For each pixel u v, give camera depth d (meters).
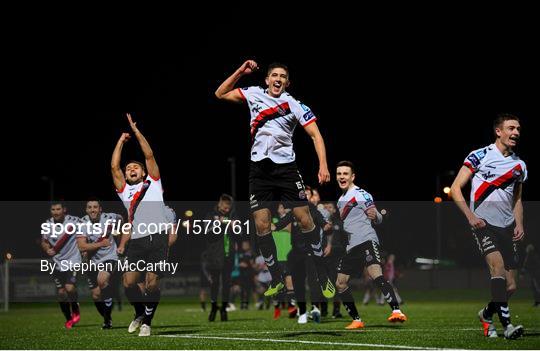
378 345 7.80
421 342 8.12
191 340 8.78
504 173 8.66
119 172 10.09
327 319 14.11
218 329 11.24
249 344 8.09
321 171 8.18
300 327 11.55
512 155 8.74
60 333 10.80
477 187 8.75
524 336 8.72
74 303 13.17
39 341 9.10
